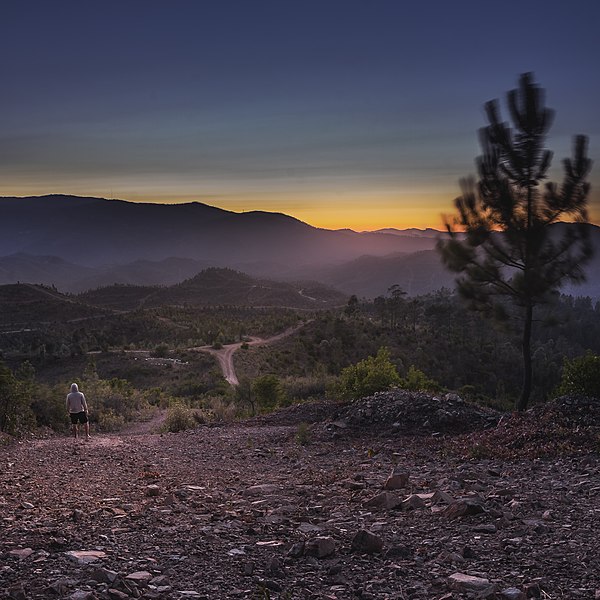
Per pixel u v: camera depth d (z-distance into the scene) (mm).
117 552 5250
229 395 52344
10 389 20656
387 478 9875
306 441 16469
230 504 7875
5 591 4121
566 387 19219
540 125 19500
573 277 19703
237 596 4312
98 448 16031
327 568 4977
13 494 8680
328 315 142750
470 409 17891
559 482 9102
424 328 133125
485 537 5910
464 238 20891
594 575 4750
